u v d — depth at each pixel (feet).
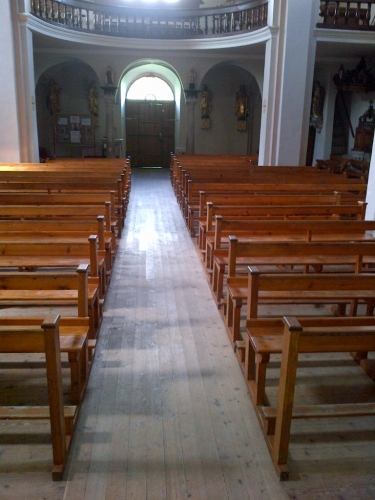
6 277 10.93
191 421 10.62
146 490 8.61
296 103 41.27
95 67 56.29
